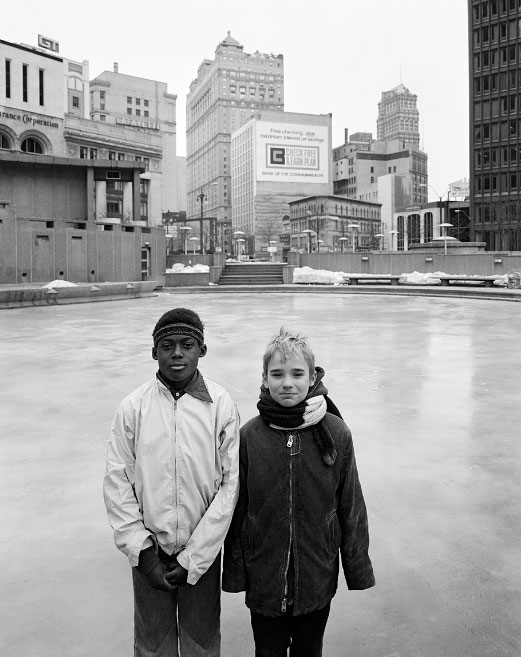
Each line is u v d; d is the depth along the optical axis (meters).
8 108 51.09
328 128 175.75
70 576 3.29
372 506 4.19
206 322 16.86
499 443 5.64
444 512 4.09
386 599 3.05
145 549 2.15
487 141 89.12
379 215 158.12
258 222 170.88
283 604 2.21
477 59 89.44
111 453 2.29
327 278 38.31
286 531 2.21
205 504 2.27
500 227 86.62
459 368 9.60
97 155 68.44
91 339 13.42
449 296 29.38
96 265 32.38
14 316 19.47
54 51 76.75
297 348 2.22
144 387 2.35
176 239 101.50
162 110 126.19
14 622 2.87
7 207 28.69
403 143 199.38
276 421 2.22
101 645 2.69
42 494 4.47
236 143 186.62
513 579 3.22
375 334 14.10
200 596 2.28
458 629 2.79
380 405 7.12
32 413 6.84
